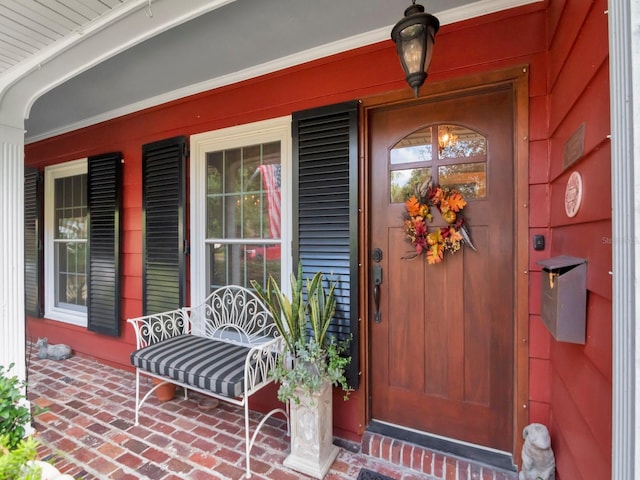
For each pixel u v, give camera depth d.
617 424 0.74
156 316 2.59
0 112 2.22
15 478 0.99
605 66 0.88
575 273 1.05
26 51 1.91
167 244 2.88
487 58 1.77
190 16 1.57
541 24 1.66
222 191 2.75
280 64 2.35
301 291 2.01
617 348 0.74
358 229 2.08
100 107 3.18
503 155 1.81
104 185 3.32
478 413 1.87
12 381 1.56
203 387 1.94
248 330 2.57
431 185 1.94
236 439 2.15
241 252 2.68
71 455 1.97
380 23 1.94
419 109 2.00
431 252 1.91
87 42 1.80
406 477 1.79
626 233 0.71
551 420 1.62
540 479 1.48
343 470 1.85
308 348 1.93
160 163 2.94
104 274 3.32
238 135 2.59
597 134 0.94
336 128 2.13
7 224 2.25
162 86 2.75
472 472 1.72
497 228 1.82
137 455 1.98
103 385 2.93
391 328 2.08
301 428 1.87
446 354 1.95
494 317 1.83
